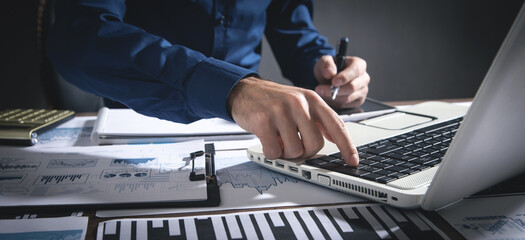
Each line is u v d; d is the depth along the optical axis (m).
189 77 0.63
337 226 0.46
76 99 1.19
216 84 0.59
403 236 0.44
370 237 0.43
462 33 2.47
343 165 0.56
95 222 0.46
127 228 0.45
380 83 2.49
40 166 0.61
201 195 0.52
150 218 0.47
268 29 1.40
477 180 0.48
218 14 1.12
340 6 2.32
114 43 0.70
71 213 0.48
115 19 0.81
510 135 0.45
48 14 1.14
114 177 0.57
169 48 0.68
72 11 0.79
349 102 0.97
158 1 1.09
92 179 0.56
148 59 0.67
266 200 0.52
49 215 0.48
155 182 0.56
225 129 0.80
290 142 0.55
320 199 0.53
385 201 0.49
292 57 1.33
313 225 0.46
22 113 0.91
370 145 0.64
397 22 2.39
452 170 0.43
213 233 0.44
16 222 0.46
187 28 1.12
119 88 0.69
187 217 0.48
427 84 2.53
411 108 0.91
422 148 0.62
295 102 0.54
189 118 0.68
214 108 0.60
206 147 0.72
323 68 1.04
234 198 0.53
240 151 0.73
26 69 2.26
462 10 2.44
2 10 2.18
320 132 0.55
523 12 0.36
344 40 1.00
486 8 2.46
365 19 2.36
